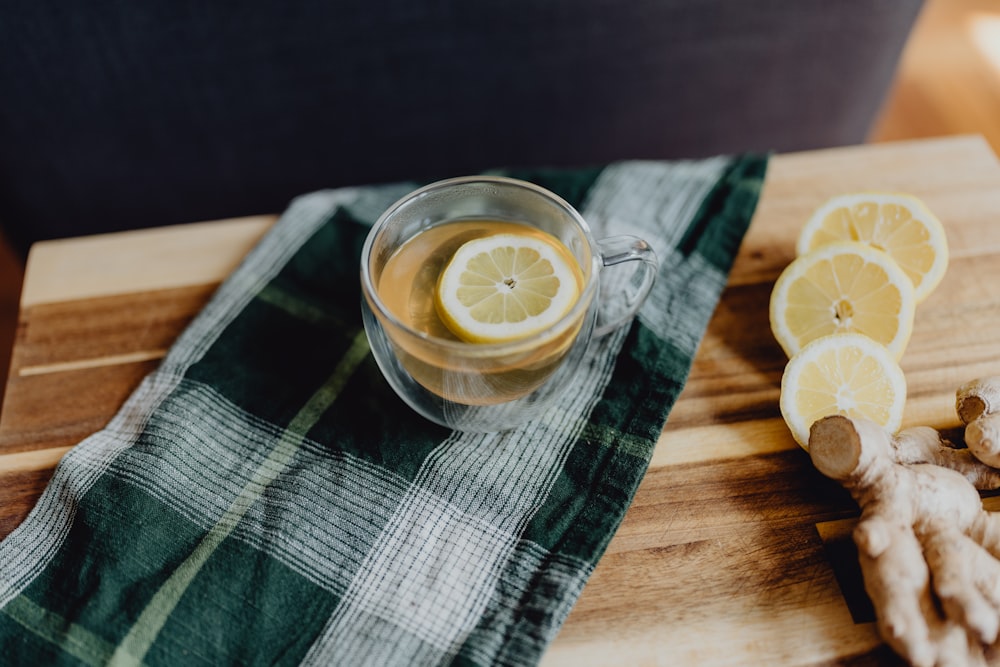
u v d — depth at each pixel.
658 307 0.45
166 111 0.70
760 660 0.35
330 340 0.44
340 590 0.37
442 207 0.40
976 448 0.36
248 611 0.36
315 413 0.42
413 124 0.75
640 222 0.48
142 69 0.67
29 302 0.47
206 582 0.37
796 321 0.43
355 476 0.39
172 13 0.63
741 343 0.44
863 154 0.51
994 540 0.35
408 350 0.36
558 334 0.35
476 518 0.38
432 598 0.36
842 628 0.35
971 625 0.33
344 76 0.70
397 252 0.40
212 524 0.38
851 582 0.36
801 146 0.83
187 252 0.49
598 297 0.42
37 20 0.62
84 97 0.68
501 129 0.77
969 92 1.02
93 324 0.46
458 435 0.41
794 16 0.70
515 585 0.36
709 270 0.46
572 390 0.42
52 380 0.44
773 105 0.78
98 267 0.48
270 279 0.46
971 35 1.09
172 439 0.40
